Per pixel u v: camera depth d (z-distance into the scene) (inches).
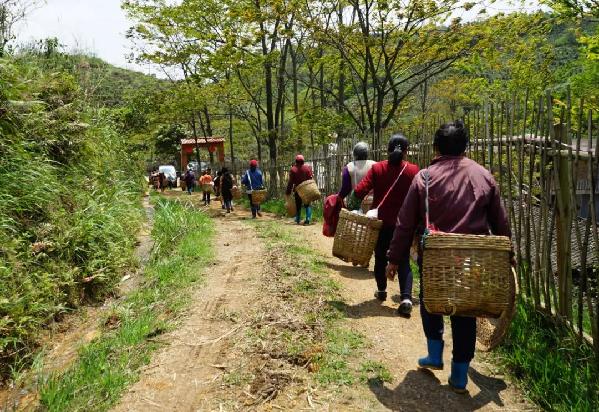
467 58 605.0
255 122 990.4
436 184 127.0
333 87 893.8
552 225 156.9
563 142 156.5
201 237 352.8
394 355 156.3
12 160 243.0
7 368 172.4
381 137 384.2
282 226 429.7
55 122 305.4
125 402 135.0
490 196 125.0
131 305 223.9
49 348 191.2
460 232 121.9
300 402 131.0
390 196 192.5
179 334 178.4
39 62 362.9
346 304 200.8
